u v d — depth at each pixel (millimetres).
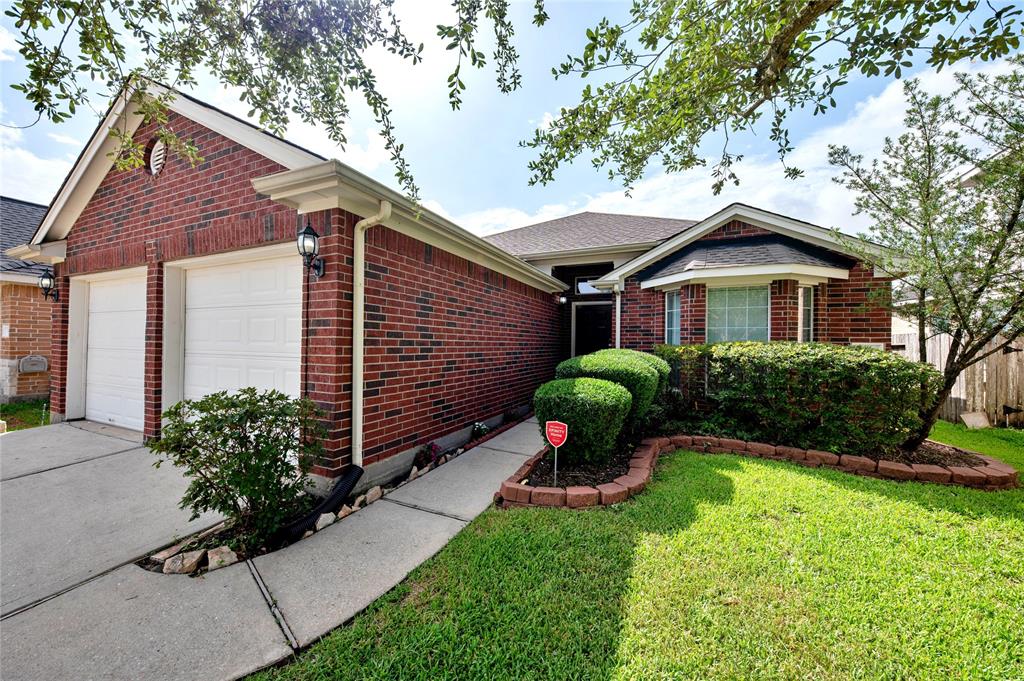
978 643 1976
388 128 2771
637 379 4699
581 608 2191
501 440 5805
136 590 2398
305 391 3816
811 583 2406
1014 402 6074
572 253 9797
